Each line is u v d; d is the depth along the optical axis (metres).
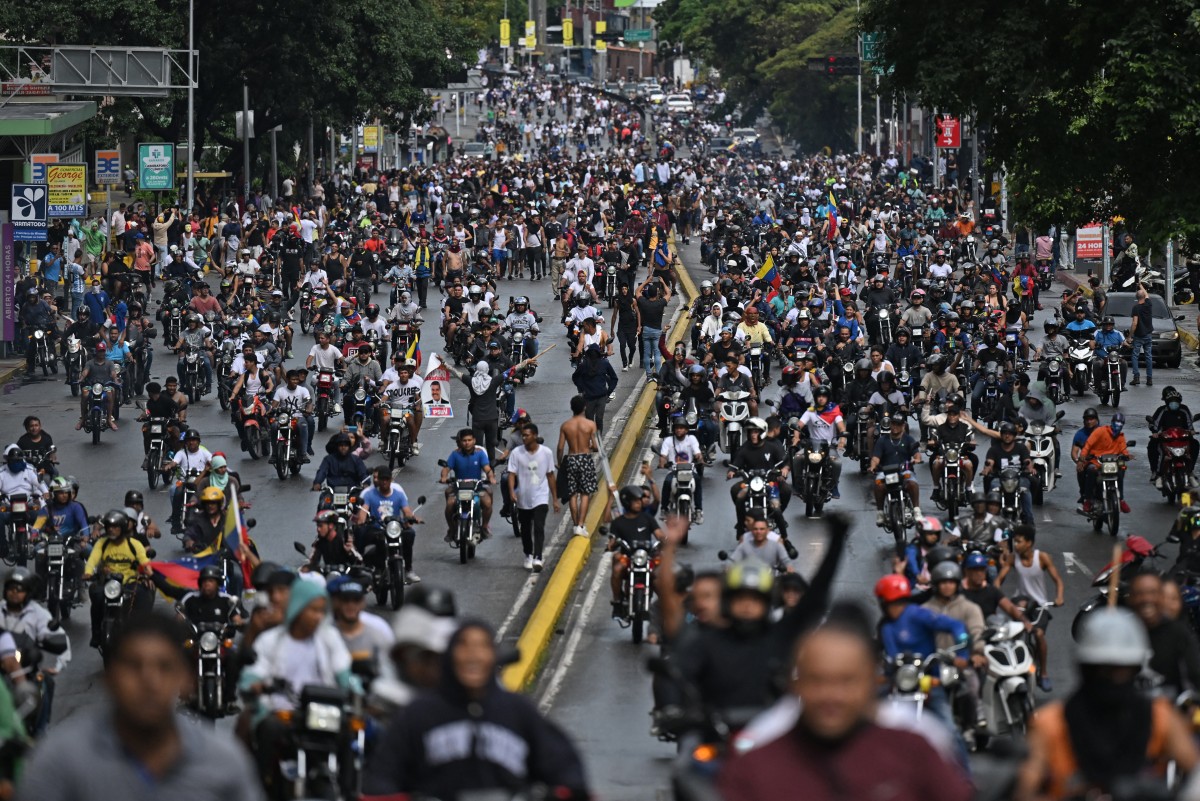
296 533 90.94
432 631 32.81
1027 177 95.31
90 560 65.56
